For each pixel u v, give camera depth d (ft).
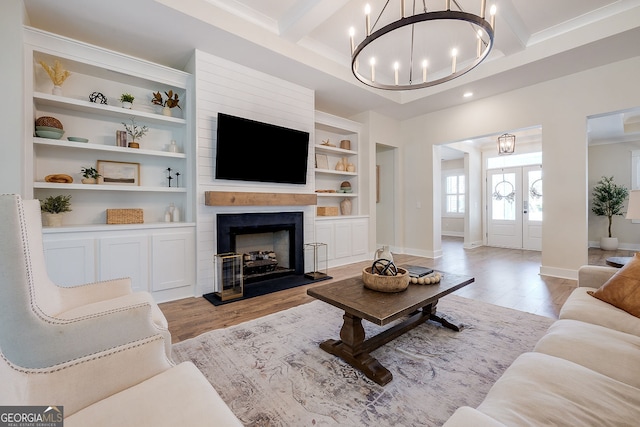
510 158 22.95
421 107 17.11
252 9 9.85
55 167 9.57
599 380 3.22
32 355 3.46
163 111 10.84
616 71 11.65
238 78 11.68
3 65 7.54
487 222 24.03
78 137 9.61
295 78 13.01
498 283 12.25
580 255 12.65
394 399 5.05
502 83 13.64
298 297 10.62
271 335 7.47
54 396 2.71
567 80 12.83
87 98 10.09
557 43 10.97
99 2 8.01
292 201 13.05
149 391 2.90
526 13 10.07
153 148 11.39
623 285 5.33
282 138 12.74
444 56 12.72
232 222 11.46
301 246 13.91
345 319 6.32
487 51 6.26
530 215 21.75
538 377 3.29
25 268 3.46
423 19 5.69
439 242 19.07
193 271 10.75
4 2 7.57
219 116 10.68
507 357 6.38
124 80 10.51
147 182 11.25
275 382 5.52
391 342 7.10
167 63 11.59
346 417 4.63
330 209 16.52
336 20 10.38
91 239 8.77
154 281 9.89
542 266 13.70
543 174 13.52
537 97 13.69
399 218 19.93
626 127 19.70
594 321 4.94
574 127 12.66
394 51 12.33
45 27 9.07
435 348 6.79
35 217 4.58
